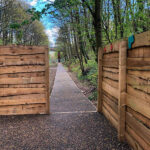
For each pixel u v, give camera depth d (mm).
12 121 3342
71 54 23422
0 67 3568
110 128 2965
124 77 2357
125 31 5934
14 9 13164
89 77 8977
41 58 3656
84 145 2385
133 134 2166
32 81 3693
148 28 5047
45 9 5094
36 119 3465
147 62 1729
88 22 7070
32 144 2420
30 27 22141
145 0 4770
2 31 12930
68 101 5316
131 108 2219
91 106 4648
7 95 3670
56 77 12695
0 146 2363
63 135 2711
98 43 5453
